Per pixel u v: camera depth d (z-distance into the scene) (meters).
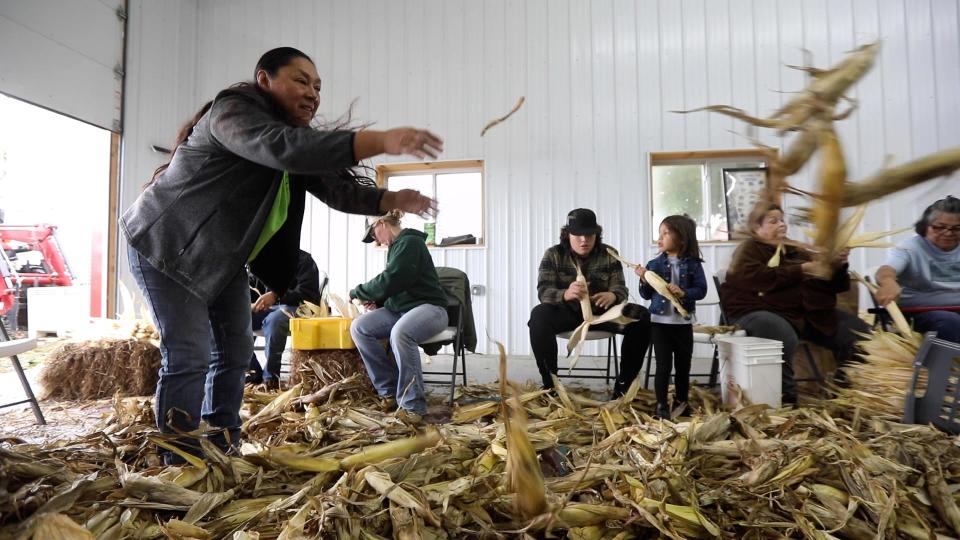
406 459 1.31
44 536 0.89
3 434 2.15
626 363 2.63
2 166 5.69
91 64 4.64
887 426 1.77
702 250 4.78
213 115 1.25
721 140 4.84
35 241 5.83
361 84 5.41
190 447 1.29
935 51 4.65
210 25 5.75
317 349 2.74
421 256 2.46
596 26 5.05
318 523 1.00
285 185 1.42
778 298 2.51
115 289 4.96
